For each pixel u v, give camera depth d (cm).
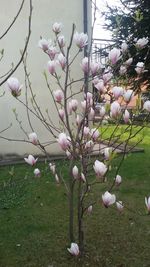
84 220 467
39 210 506
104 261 371
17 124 814
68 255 382
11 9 793
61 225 455
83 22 833
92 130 364
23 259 378
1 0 784
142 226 451
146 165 744
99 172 255
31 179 641
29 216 485
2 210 505
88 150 333
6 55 795
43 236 427
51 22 816
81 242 371
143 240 416
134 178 654
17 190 581
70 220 366
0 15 786
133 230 440
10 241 416
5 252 392
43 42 310
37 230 443
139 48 336
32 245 406
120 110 298
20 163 764
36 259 378
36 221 468
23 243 411
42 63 816
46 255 385
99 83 317
